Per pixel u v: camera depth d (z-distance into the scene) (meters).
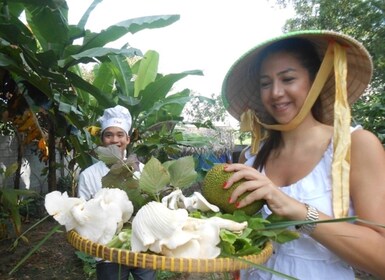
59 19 3.50
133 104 4.93
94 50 3.64
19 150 6.80
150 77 6.21
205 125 5.98
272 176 1.41
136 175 1.21
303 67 1.28
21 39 3.38
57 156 8.90
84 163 4.55
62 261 4.81
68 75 3.95
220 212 1.16
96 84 5.70
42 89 3.54
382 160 1.18
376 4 13.70
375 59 13.23
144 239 0.87
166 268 0.83
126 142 3.03
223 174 1.15
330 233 1.07
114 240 0.97
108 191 1.05
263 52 1.35
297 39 1.31
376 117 4.57
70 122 4.29
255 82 1.57
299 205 1.08
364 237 1.08
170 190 1.18
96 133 4.59
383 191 1.14
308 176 1.28
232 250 0.92
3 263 4.65
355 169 1.20
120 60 5.51
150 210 0.90
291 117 1.30
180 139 6.22
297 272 1.24
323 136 1.34
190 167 1.15
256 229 1.03
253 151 1.58
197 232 0.93
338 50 1.27
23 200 6.55
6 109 4.62
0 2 3.46
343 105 1.23
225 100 1.65
